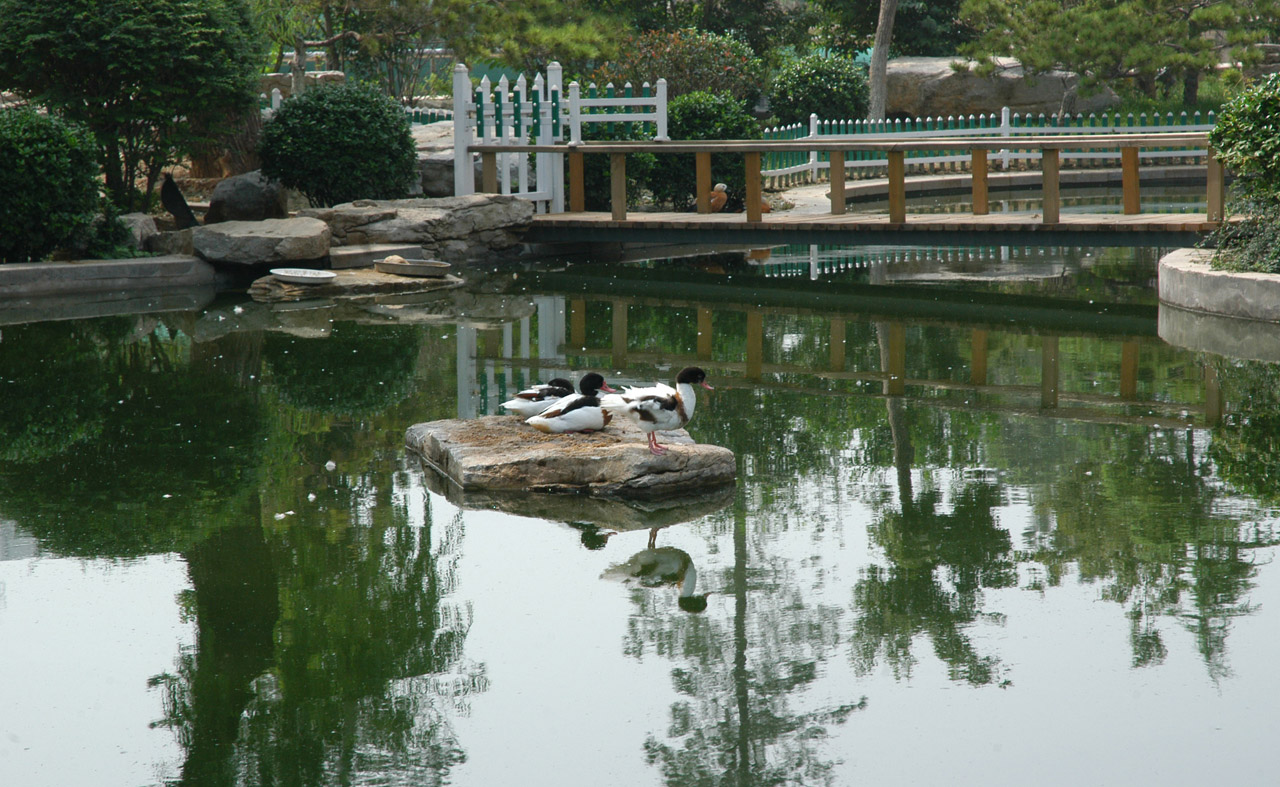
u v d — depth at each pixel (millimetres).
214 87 18391
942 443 9125
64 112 17938
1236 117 13414
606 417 8648
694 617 5988
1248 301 13352
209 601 6238
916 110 35094
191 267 16938
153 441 9281
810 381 11297
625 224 18812
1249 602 5988
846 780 4484
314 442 9250
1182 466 8352
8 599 6266
